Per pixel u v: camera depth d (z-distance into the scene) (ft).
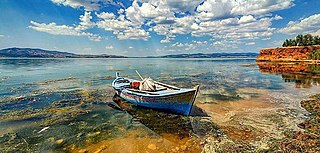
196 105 41.34
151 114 36.32
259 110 37.45
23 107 40.04
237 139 25.20
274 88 60.75
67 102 44.27
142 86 42.39
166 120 33.06
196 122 31.65
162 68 155.33
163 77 91.25
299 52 201.26
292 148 21.91
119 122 32.32
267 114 34.88
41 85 67.15
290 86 64.03
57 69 138.72
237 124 30.32
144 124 31.30
